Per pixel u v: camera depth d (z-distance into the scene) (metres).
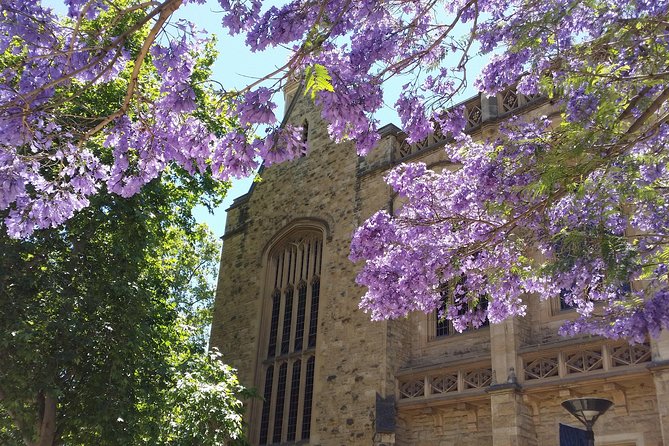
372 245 8.84
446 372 16.33
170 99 6.33
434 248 8.51
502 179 8.05
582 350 13.73
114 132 6.71
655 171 7.42
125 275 15.35
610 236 7.69
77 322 13.70
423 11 7.08
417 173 9.20
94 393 14.30
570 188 7.02
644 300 8.63
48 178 8.11
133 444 14.12
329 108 6.33
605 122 6.75
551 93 7.22
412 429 16.94
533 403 14.31
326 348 19.30
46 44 6.10
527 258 8.88
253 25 6.42
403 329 18.14
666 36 6.64
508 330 14.80
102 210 15.47
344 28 6.64
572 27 7.45
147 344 15.32
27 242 14.42
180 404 14.79
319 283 21.27
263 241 24.09
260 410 21.12
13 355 13.34
